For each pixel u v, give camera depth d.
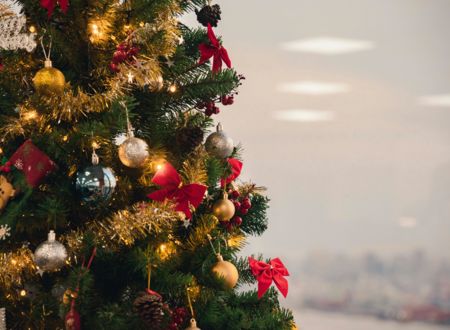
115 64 1.19
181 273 1.24
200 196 1.20
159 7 1.27
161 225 1.26
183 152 1.31
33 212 1.21
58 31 1.23
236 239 1.43
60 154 1.20
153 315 1.09
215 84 1.34
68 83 1.19
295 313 3.25
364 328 3.22
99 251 1.19
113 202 1.26
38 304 1.23
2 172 1.21
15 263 1.19
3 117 1.23
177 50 1.35
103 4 1.23
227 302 1.39
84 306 1.11
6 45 1.22
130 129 1.18
